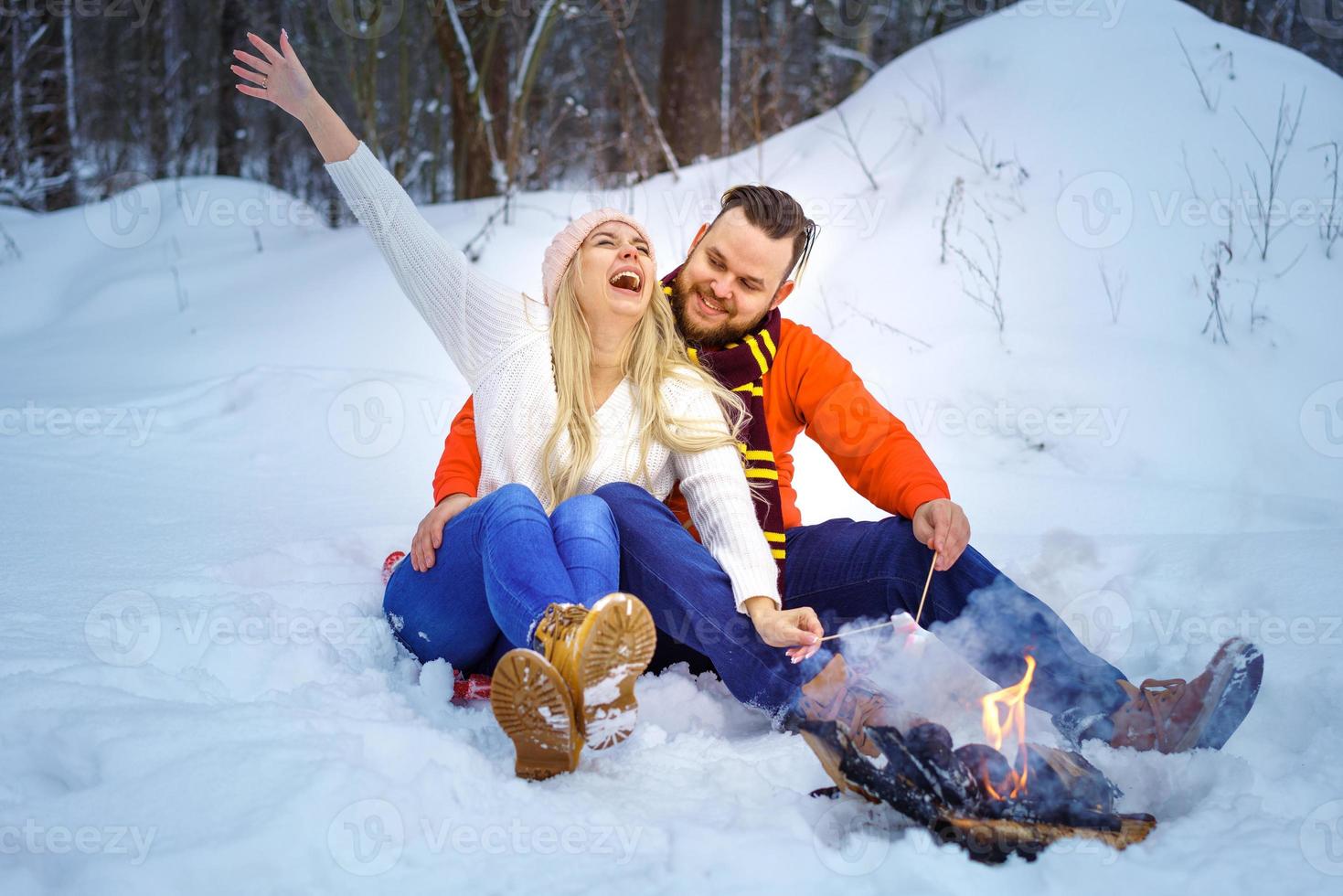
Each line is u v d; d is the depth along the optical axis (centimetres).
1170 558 278
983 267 553
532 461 218
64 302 722
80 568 260
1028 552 292
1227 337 498
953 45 705
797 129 735
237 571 260
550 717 157
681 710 203
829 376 235
